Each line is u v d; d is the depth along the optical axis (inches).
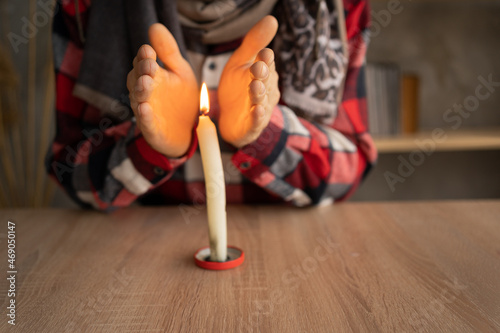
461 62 67.7
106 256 22.6
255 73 19.9
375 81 57.2
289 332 15.6
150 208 31.3
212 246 21.1
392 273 20.1
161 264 21.6
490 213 28.6
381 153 70.8
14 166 65.5
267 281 19.5
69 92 32.5
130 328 16.0
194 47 32.6
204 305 17.6
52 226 27.4
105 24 31.0
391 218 28.1
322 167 30.2
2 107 62.9
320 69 31.3
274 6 32.7
